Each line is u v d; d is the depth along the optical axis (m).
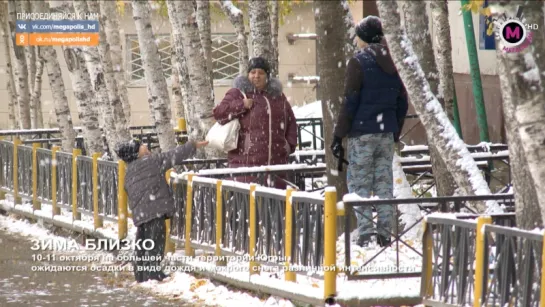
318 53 22.77
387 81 20.84
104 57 34.22
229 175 22.50
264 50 29.34
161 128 30.89
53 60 33.72
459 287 16.11
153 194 21.81
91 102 32.72
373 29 21.00
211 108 30.22
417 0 22.98
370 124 20.80
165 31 60.84
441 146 18.17
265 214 19.52
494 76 38.44
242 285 19.94
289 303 18.70
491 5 15.04
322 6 22.38
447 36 30.77
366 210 20.92
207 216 21.48
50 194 29.09
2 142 31.86
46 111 62.28
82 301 20.17
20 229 29.41
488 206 18.77
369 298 17.53
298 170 22.97
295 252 18.69
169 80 61.16
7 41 52.62
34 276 22.75
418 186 28.14
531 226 16.20
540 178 14.52
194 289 20.78
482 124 33.75
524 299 14.79
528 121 14.52
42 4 33.59
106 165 25.52
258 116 22.91
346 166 22.73
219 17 61.50
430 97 18.00
